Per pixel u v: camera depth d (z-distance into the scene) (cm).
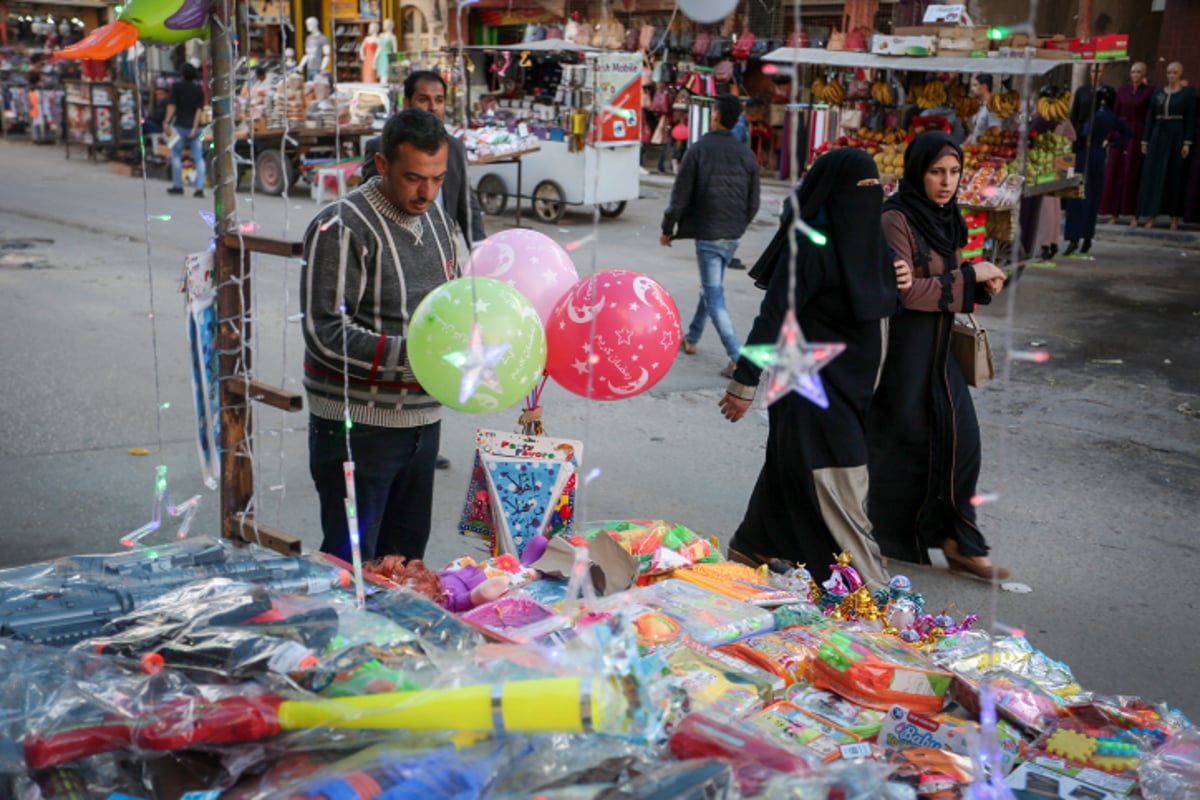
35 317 776
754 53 1433
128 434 544
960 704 218
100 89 1728
